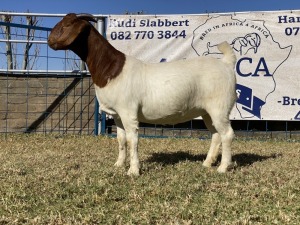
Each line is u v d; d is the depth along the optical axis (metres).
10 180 4.64
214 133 5.75
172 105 5.07
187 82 5.05
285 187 4.47
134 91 4.95
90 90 9.45
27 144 7.76
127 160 6.04
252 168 5.56
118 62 5.00
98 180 4.67
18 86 9.44
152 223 3.48
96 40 5.05
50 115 9.52
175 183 4.64
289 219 3.51
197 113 5.36
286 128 8.99
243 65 8.82
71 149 7.29
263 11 8.69
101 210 3.71
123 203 3.97
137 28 9.09
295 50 8.61
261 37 8.73
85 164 5.76
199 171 5.29
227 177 4.98
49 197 4.10
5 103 9.40
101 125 9.30
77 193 4.26
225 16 8.83
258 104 8.80
